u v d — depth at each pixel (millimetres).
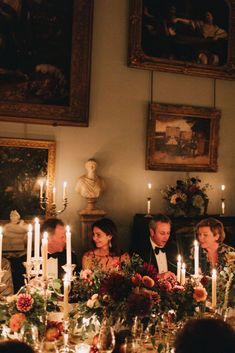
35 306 2527
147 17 6152
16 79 5547
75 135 5926
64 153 5871
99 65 6027
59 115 5723
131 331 2500
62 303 3182
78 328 2686
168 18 6266
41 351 2508
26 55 5598
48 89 5695
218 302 3033
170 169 6320
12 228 5441
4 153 5555
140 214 6074
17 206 5598
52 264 4180
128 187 6191
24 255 4430
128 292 2441
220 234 4141
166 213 6332
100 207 6066
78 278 2959
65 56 5770
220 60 6527
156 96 6309
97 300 2547
